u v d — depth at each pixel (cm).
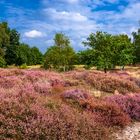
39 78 1928
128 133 1066
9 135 797
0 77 1822
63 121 893
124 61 4197
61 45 5356
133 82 2206
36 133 807
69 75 2367
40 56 12262
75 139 843
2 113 874
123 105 1325
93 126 956
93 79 2077
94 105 1213
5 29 9912
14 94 1035
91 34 4041
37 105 955
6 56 9588
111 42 4066
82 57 4097
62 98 1349
